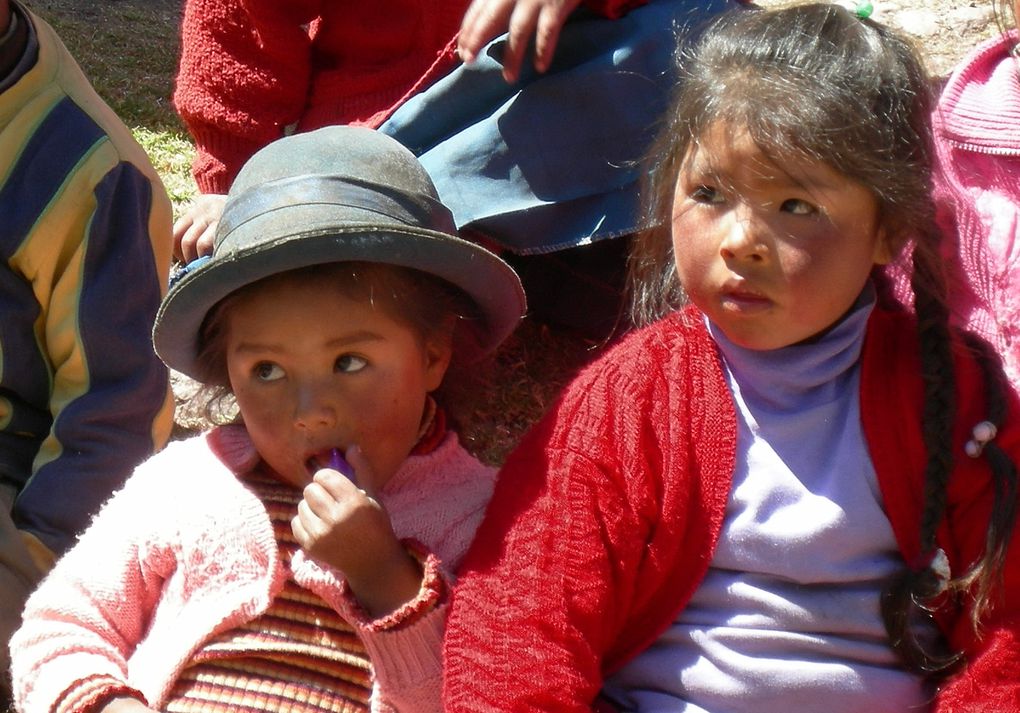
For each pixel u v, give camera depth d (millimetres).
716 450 4949
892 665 4980
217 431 5660
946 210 5770
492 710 4668
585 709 4746
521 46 6953
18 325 6770
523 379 8555
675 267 5363
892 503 4926
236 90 8773
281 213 5133
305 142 5371
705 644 4957
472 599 4852
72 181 6703
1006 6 6551
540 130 7570
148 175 7066
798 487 4898
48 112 6758
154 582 5430
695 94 4812
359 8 8797
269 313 5055
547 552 4855
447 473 5527
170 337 5371
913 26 13383
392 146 5484
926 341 4949
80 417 6719
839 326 4957
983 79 6520
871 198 4691
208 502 5348
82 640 5262
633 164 6844
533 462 5070
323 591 5160
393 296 5137
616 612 4977
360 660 5184
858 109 4605
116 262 6832
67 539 6621
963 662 4969
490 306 5500
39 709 5105
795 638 4895
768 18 4926
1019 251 6008
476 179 7688
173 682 5184
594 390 5082
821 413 4957
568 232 7730
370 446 5199
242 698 5113
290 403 5117
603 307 8672
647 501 4926
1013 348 5844
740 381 5039
